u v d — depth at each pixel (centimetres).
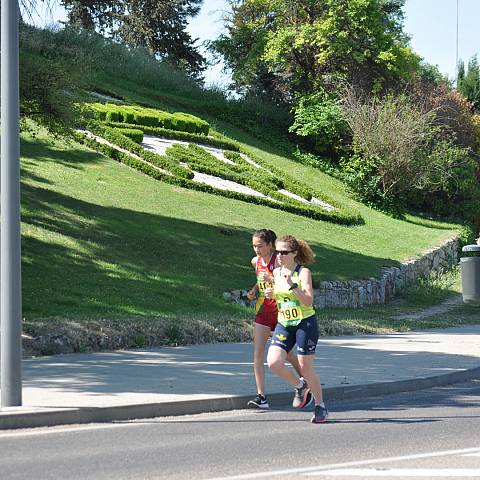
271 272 2222
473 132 11819
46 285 4284
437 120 11206
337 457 1677
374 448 1770
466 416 2219
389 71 11138
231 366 2959
